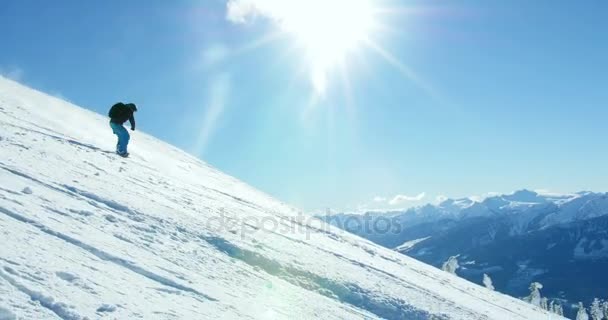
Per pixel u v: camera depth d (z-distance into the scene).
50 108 25.09
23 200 6.39
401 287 15.41
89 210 7.61
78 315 3.60
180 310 4.86
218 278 7.37
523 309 30.92
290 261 11.59
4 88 24.11
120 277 5.05
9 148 10.34
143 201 10.67
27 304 3.36
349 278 12.82
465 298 21.25
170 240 8.27
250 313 6.16
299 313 7.64
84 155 14.52
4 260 3.91
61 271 4.27
